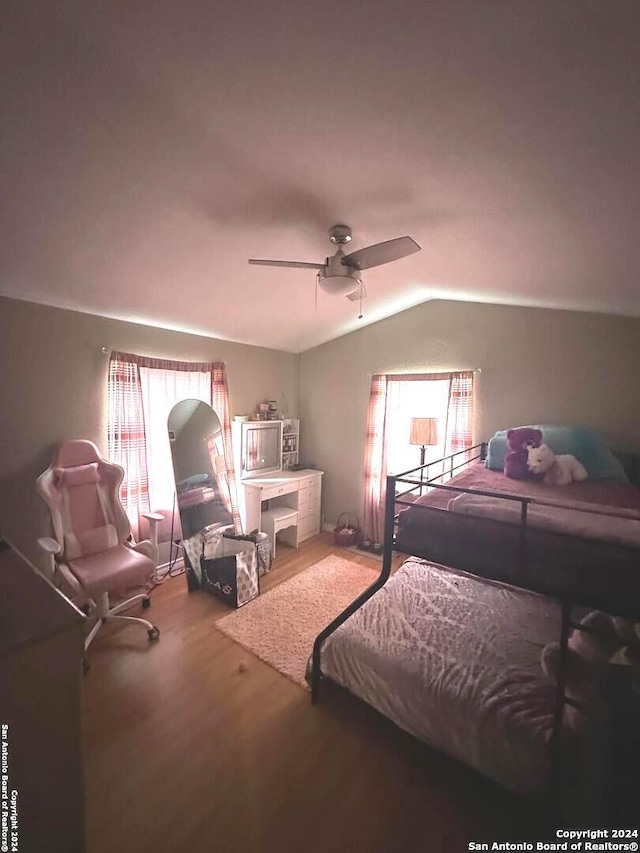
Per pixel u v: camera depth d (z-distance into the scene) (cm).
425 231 203
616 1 72
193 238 210
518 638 183
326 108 121
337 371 446
